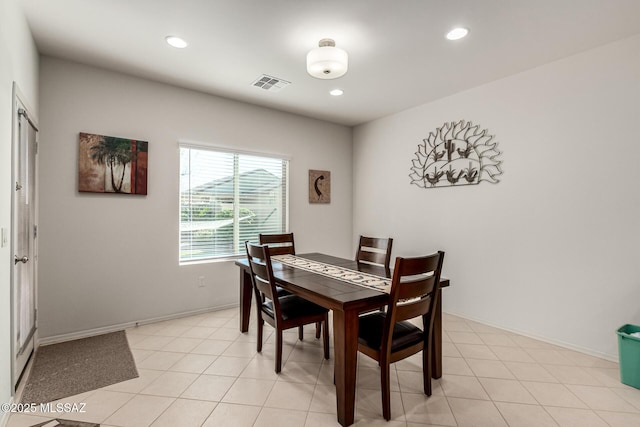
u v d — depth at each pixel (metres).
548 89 2.81
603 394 2.02
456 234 3.57
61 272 2.77
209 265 3.62
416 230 4.02
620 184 2.43
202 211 3.66
